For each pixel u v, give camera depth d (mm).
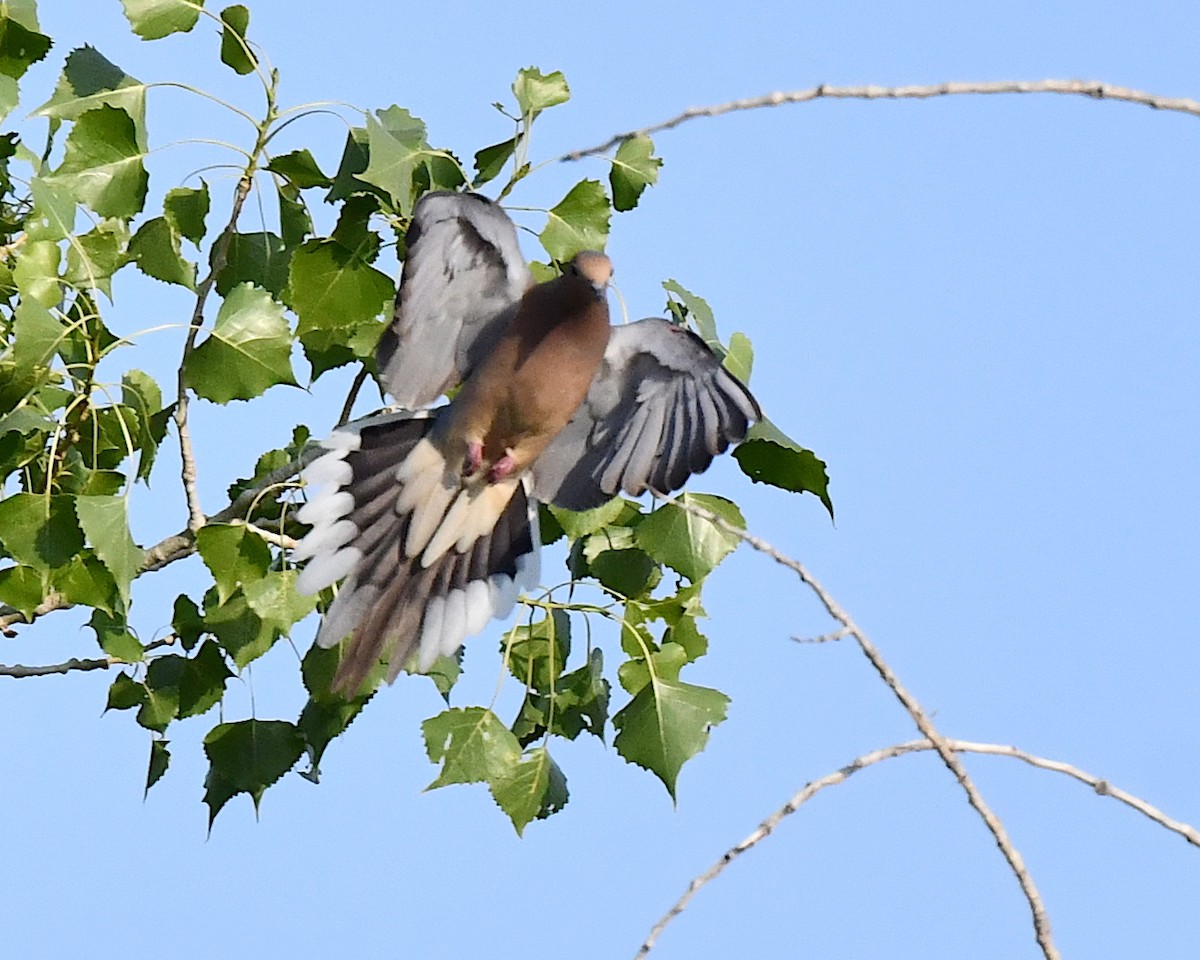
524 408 9336
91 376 10500
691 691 10516
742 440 9328
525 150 10727
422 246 8992
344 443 9773
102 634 10664
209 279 10602
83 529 9680
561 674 11141
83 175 10773
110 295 10914
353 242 10602
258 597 10172
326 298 10516
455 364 9523
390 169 10195
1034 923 6906
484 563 9820
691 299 10484
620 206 11125
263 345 10391
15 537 10031
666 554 10273
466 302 9305
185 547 10742
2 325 11148
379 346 9375
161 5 10609
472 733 10414
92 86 10844
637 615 10820
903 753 7055
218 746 10695
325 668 10617
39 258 10695
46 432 11016
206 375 10391
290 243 11102
